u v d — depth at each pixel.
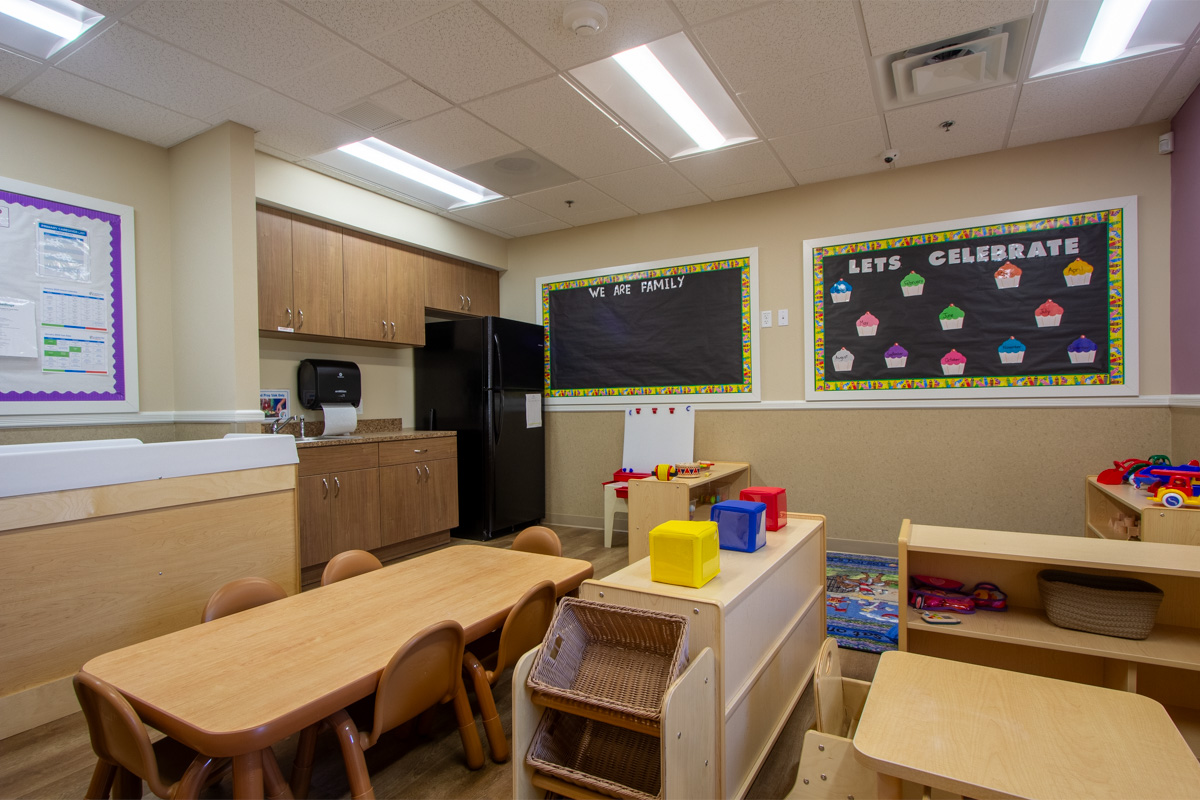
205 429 3.07
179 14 2.17
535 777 1.33
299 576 2.74
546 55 2.48
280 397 3.80
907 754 0.98
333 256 3.80
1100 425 3.29
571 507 4.95
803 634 2.08
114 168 3.04
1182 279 3.01
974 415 3.58
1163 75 2.68
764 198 4.17
